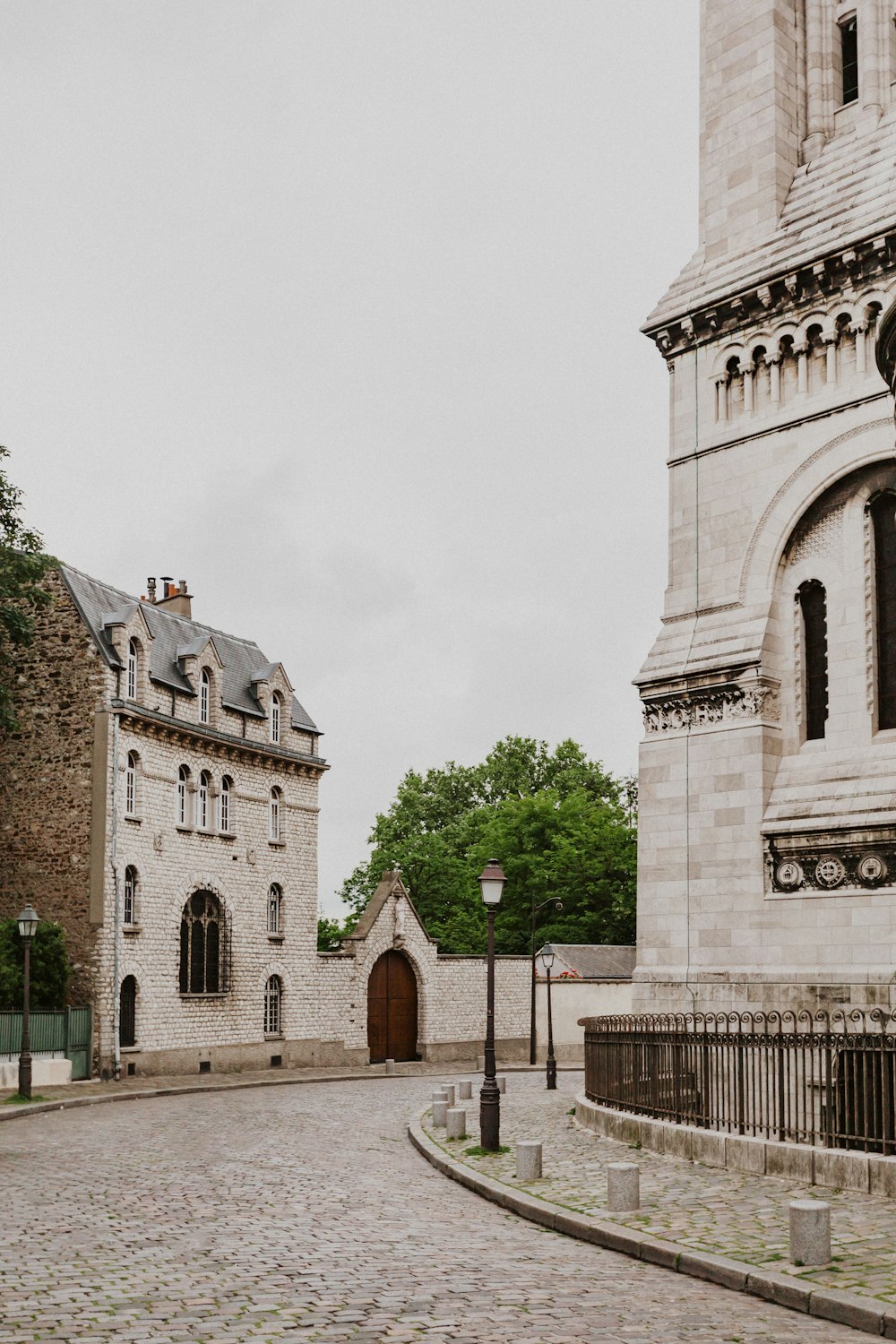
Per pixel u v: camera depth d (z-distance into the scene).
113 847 37.34
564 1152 18.38
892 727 23.08
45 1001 35.53
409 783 85.25
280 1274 10.76
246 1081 38.41
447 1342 8.55
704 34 27.83
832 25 26.86
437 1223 13.52
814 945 22.64
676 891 24.89
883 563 23.55
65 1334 8.72
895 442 22.98
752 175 26.34
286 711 47.38
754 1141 15.83
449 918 77.12
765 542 24.84
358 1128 24.55
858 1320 9.15
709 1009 23.89
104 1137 22.47
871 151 24.91
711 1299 10.03
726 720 24.62
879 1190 13.91
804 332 24.70
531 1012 52.66
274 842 45.88
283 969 45.66
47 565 36.78
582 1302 9.84
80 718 38.12
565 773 82.44
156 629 42.84
